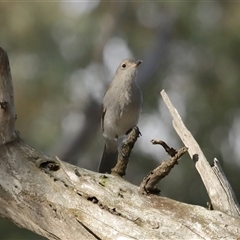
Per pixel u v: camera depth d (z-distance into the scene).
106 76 14.39
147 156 12.52
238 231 5.68
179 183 11.64
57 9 13.24
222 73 12.55
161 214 5.90
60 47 13.41
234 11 12.70
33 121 13.38
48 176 6.37
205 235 5.70
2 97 6.54
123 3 14.05
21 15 13.12
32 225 6.38
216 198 6.13
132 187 6.15
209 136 12.06
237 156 11.89
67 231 6.11
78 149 14.20
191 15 12.95
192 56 13.30
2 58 6.51
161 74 13.91
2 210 6.54
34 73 13.20
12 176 6.46
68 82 13.38
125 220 5.93
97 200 6.09
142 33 14.34
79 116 14.34
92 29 13.55
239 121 12.16
